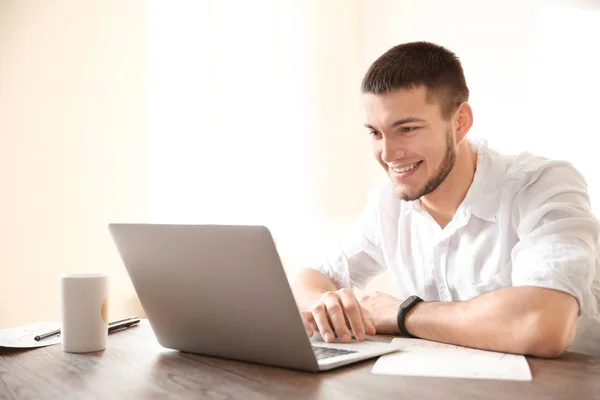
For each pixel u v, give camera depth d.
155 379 0.90
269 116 2.99
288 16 3.09
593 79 2.49
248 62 2.92
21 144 2.29
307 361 0.92
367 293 1.37
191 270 0.98
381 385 0.85
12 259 2.27
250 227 0.88
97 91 2.48
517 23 2.72
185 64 2.72
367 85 1.37
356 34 3.38
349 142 3.35
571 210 1.29
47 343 1.15
